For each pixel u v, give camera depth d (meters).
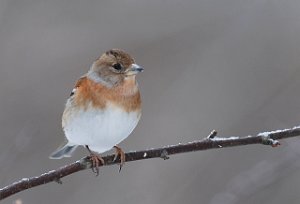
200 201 13.26
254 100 14.72
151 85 14.96
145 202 13.38
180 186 13.54
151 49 15.20
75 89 9.05
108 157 8.47
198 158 13.77
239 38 15.30
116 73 8.73
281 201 12.86
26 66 14.77
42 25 15.16
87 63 14.97
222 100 14.77
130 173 13.73
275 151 13.29
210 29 15.34
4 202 12.94
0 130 13.92
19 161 13.09
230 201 10.83
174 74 15.05
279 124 14.22
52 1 15.37
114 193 13.51
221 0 15.43
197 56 15.17
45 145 13.69
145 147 14.34
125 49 15.15
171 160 13.80
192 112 14.66
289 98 14.66
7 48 14.83
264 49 15.25
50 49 14.98
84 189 13.46
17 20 15.09
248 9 15.40
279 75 15.02
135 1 15.60
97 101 8.73
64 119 9.08
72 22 15.28
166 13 15.38
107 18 15.38
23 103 14.39
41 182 7.73
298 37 15.40
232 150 13.59
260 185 11.02
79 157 13.60
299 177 13.05
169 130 14.53
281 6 15.48
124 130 8.88
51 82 14.70
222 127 14.54
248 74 15.05
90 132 8.83
